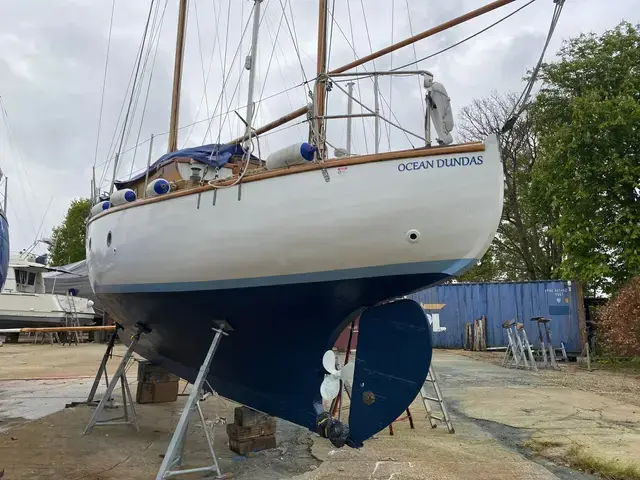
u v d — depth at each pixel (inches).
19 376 374.6
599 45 592.4
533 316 542.3
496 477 151.3
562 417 235.9
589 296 587.2
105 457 169.0
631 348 418.0
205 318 166.4
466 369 422.6
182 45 352.5
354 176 134.0
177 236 159.3
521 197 722.8
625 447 181.5
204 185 161.6
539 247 812.0
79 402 259.0
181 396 285.9
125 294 188.1
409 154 131.2
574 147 502.6
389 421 143.0
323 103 187.8
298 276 142.6
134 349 215.2
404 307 142.3
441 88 147.5
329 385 152.5
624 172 480.1
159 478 134.3
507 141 810.8
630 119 482.0
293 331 157.6
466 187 128.0
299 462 166.1
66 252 1165.1
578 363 479.2
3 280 266.4
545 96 610.2
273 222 141.3
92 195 259.3
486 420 231.0
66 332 716.7
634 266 471.8
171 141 346.6
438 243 130.0
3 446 181.3
